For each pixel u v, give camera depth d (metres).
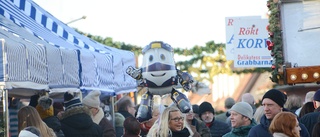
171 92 10.26
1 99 8.85
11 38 9.39
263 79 23.75
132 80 14.70
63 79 10.51
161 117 9.13
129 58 14.63
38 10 12.34
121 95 17.75
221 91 23.62
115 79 13.26
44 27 12.33
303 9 11.03
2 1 11.34
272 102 8.66
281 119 7.93
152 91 10.24
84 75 11.32
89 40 14.04
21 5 11.99
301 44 11.04
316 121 9.91
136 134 10.21
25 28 11.06
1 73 8.52
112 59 13.05
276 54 11.03
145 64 10.14
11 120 11.66
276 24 11.07
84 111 10.43
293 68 10.84
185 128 9.25
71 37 12.91
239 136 9.54
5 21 10.66
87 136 10.36
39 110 10.12
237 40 21.78
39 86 9.55
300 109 11.84
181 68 22.80
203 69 23.06
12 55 8.70
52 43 11.08
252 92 23.81
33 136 8.21
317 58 11.00
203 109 12.48
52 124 10.02
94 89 11.88
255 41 21.81
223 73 23.25
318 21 11.00
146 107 10.33
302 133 8.65
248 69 23.39
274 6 11.09
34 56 9.39
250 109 9.59
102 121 11.20
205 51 22.88
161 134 9.09
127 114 13.70
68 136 10.31
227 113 14.39
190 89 10.31
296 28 11.04
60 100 13.88
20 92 11.09
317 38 11.02
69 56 10.76
